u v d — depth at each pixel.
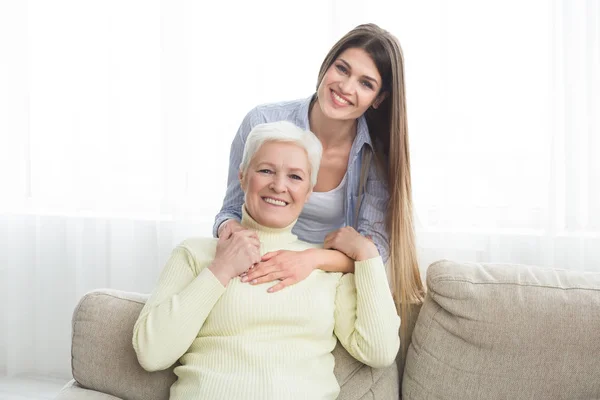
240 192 1.92
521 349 1.59
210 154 2.63
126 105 2.73
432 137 2.35
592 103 2.20
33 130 2.83
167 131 2.65
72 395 1.52
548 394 1.58
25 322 2.94
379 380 1.64
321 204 1.91
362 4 2.38
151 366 1.44
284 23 2.52
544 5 2.25
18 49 2.82
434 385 1.64
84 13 2.76
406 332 1.84
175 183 2.65
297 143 1.54
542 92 2.27
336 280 1.61
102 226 2.79
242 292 1.48
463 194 2.35
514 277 1.67
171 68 2.63
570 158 2.22
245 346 1.43
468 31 2.30
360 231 1.87
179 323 1.42
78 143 2.79
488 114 2.31
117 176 2.76
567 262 2.26
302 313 1.48
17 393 2.77
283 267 1.51
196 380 1.41
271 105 1.93
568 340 1.57
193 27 2.60
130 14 2.71
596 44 2.18
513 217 2.32
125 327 1.58
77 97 2.79
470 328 1.62
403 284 1.83
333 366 1.56
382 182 1.89
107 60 2.76
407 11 2.35
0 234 2.91
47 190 2.85
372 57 1.70
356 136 1.85
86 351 1.58
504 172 2.31
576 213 2.22
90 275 2.82
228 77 2.59
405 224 1.82
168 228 2.69
